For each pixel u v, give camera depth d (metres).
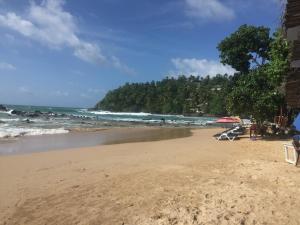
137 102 161.88
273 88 22.42
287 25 9.56
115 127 39.53
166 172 11.12
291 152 14.75
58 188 9.63
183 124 52.16
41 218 7.46
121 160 14.04
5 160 14.66
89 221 7.16
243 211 7.31
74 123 43.19
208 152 15.98
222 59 32.03
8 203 8.51
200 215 7.14
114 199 8.40
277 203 7.77
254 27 30.39
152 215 7.25
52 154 16.55
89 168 12.36
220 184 9.38
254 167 11.59
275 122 24.42
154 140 24.59
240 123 29.69
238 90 21.84
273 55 22.72
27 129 29.56
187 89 150.25
